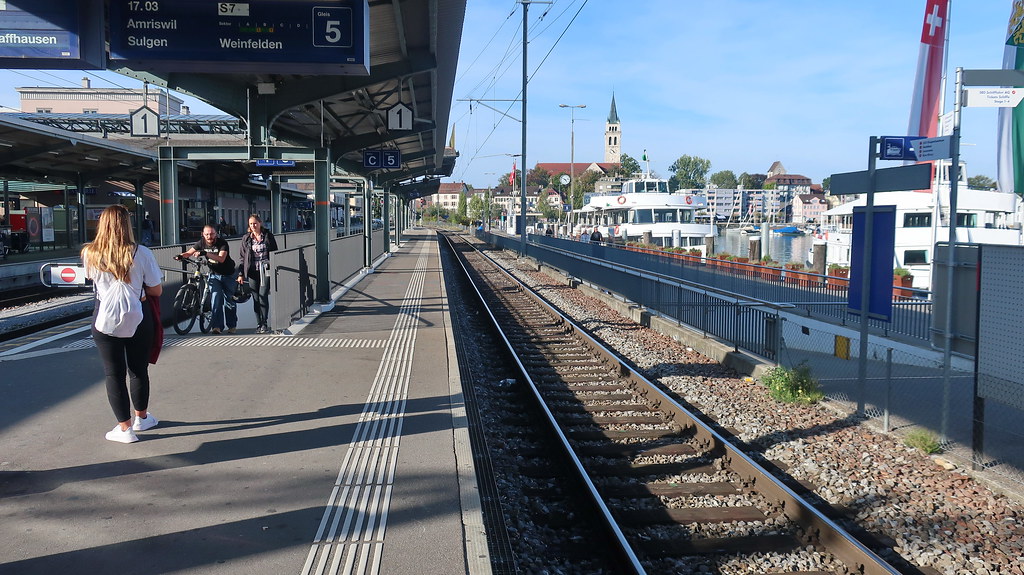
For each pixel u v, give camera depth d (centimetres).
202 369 830
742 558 492
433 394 744
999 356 625
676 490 610
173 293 1208
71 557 382
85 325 1109
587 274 2292
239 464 528
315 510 451
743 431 792
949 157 738
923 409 827
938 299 749
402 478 508
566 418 833
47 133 1992
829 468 659
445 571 380
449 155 4256
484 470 607
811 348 966
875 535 532
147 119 1495
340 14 980
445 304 1582
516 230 6406
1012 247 614
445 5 1234
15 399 671
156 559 383
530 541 511
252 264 1109
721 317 1211
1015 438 734
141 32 954
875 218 816
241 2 967
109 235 526
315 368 855
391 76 1479
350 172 2664
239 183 3978
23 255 2775
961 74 715
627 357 1227
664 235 3838
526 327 1557
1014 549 505
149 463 523
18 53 905
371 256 2633
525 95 3450
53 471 502
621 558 473
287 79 1465
